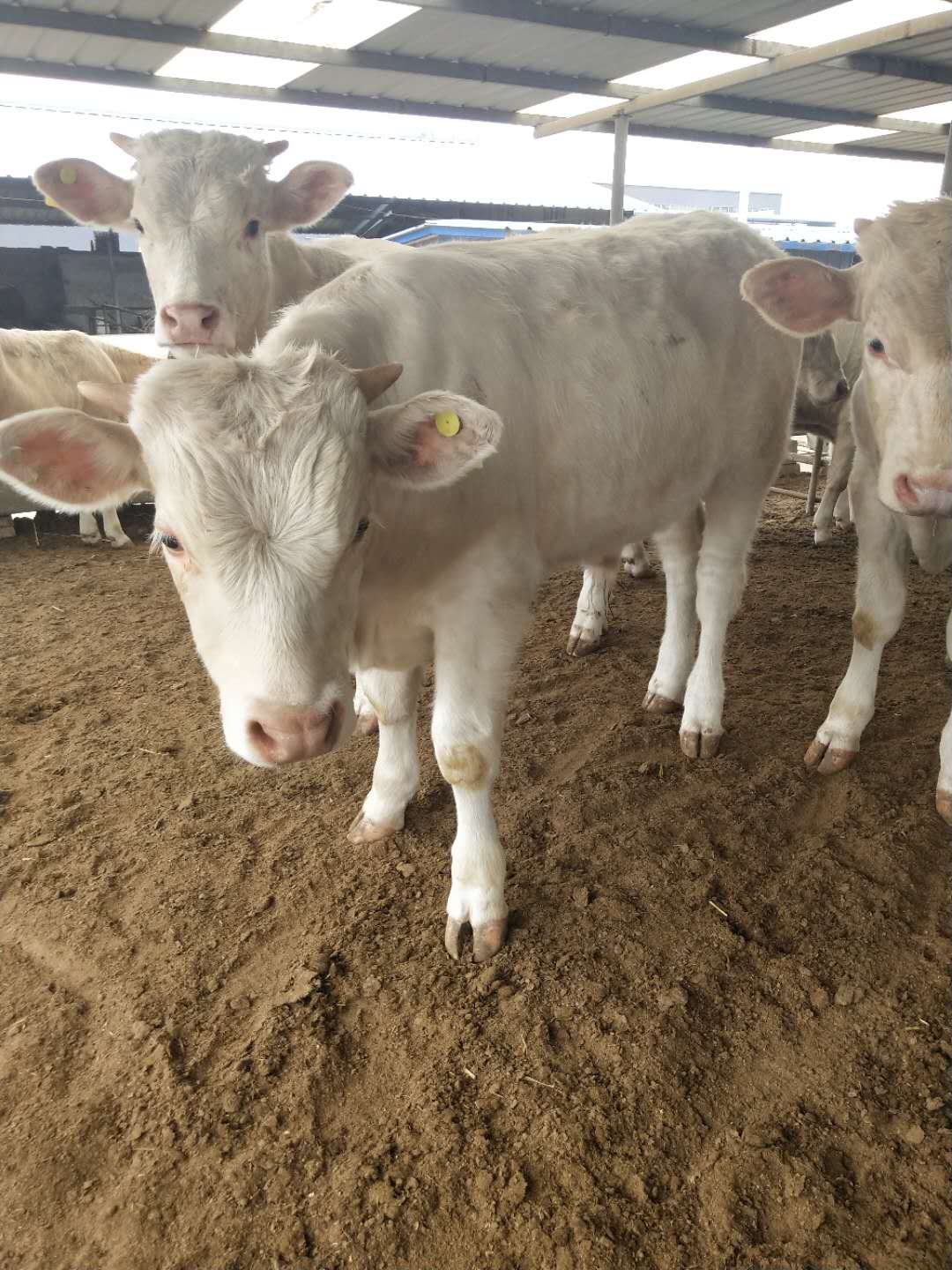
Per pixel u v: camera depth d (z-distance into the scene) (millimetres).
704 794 1670
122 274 6574
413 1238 955
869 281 1406
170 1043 1181
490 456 1235
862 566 1649
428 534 1183
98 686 2188
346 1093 1115
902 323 1326
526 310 1386
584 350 1407
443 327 1276
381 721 1519
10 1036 1203
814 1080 1116
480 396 1286
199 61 4406
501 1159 1028
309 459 918
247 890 1462
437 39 4168
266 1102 1101
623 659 2260
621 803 1646
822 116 5230
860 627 1671
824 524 3307
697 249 1634
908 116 5449
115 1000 1256
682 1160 1026
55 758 1857
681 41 4082
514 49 4312
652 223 1706
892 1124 1060
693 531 1886
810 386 3086
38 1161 1041
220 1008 1238
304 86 4863
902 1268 915
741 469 1753
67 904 1438
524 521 1337
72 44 4109
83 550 3453
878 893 1408
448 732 1281
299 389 958
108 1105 1105
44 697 2131
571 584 2869
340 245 2393
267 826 1622
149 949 1346
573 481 1432
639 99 4941
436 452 1020
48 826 1629
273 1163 1030
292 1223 970
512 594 1312
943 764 1556
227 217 1851
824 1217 963
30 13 3736
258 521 912
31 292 6426
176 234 1832
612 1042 1166
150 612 2711
